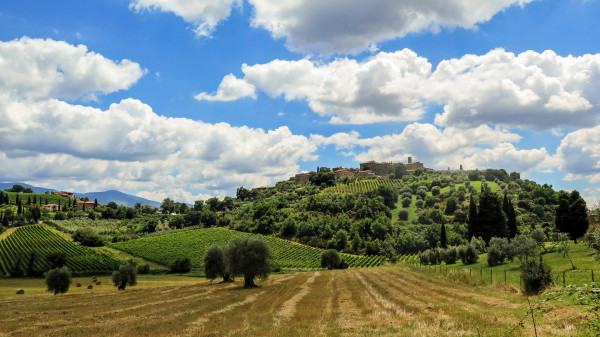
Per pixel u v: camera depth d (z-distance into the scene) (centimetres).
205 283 7188
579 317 1898
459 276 4559
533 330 1775
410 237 14962
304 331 2075
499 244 6394
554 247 6300
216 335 2072
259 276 5653
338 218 18550
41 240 15050
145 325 2467
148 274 11162
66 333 2267
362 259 13362
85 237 15538
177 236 17425
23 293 6556
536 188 19150
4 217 17775
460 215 17238
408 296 3388
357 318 2441
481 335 1739
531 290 3078
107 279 9494
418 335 1831
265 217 18925
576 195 7275
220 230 18775
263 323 2395
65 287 5969
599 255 4041
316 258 13825
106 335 2172
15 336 2238
